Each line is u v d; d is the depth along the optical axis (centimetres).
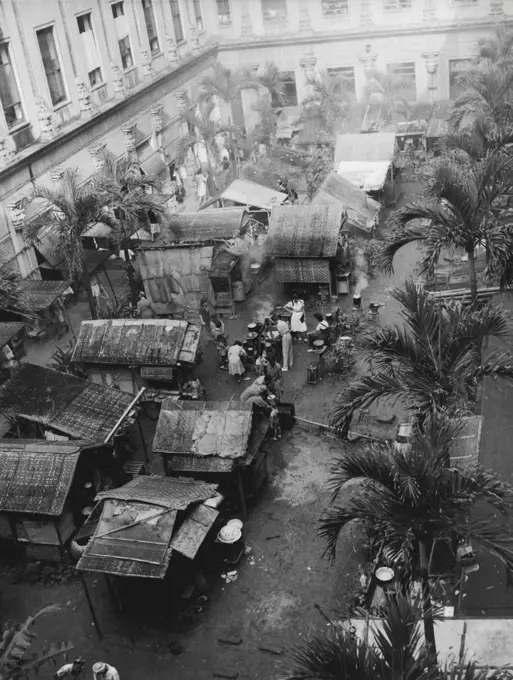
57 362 2528
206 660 1593
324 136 4688
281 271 3042
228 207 3603
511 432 1780
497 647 1298
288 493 2036
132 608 1725
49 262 3083
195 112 4759
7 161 3008
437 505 1218
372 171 3912
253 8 5112
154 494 1738
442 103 4834
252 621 1672
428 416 1413
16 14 3102
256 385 2214
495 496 1238
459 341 1617
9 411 2103
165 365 2323
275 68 4838
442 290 2691
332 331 2712
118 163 3109
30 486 1816
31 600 1781
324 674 984
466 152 2739
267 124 4731
